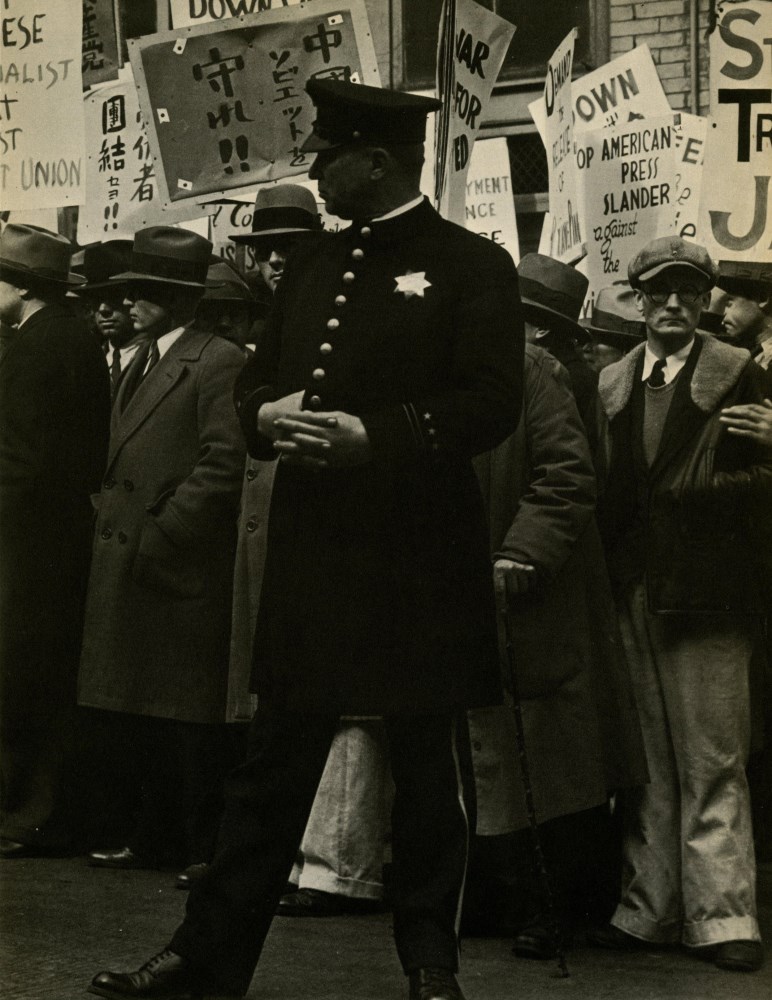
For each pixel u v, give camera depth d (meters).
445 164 4.70
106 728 5.78
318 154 3.79
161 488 5.46
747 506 4.41
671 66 8.76
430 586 3.63
